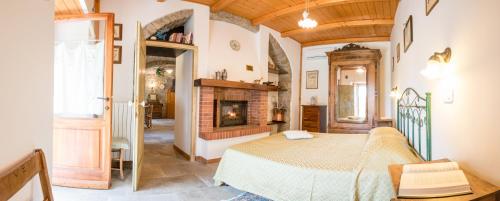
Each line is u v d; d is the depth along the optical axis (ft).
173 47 13.76
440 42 6.36
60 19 9.37
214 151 13.79
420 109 8.12
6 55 3.76
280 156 8.39
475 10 4.56
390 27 17.29
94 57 10.23
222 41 16.29
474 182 4.23
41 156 4.55
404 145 7.66
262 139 11.28
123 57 12.76
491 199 3.79
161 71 41.29
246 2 14.48
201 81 13.74
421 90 8.16
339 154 8.49
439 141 6.40
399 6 13.12
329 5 13.79
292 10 14.82
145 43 11.86
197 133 14.37
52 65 5.15
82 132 9.72
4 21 3.71
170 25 14.80
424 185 4.13
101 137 9.66
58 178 9.69
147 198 8.75
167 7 13.82
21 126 4.15
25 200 4.37
